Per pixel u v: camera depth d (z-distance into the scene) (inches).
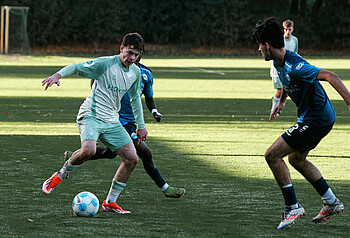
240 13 7322.8
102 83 746.2
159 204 803.4
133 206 791.7
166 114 1879.9
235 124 1660.9
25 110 1932.8
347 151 1235.9
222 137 1419.8
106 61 742.5
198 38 7337.6
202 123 1674.5
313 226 705.6
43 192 794.2
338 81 648.4
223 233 667.4
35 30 6924.2
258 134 1473.9
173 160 1129.4
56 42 7086.6
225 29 7303.2
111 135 761.6
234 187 911.0
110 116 760.3
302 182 952.3
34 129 1520.7
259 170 1041.5
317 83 687.1
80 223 703.7
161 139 1382.9
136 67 769.6
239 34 7337.6
